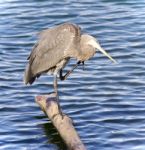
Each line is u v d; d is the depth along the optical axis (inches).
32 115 620.1
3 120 608.4
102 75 730.8
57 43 578.6
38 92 683.4
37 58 583.8
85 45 577.6
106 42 833.5
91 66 761.0
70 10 958.4
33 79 594.2
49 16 935.0
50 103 583.8
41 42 586.2
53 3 994.1
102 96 668.1
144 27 881.5
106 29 880.3
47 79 720.3
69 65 764.0
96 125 589.3
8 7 983.6
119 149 538.0
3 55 801.6
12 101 658.2
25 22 916.6
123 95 668.7
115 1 998.4
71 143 528.7
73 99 659.4
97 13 943.0
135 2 991.0
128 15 931.3
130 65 759.7
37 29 890.1
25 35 869.2
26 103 652.1
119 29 878.4
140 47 814.5
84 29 881.5
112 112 621.3
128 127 584.4
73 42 577.9
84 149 517.7
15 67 759.7
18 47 828.0
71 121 562.6
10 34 875.4
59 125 556.1
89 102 649.6
